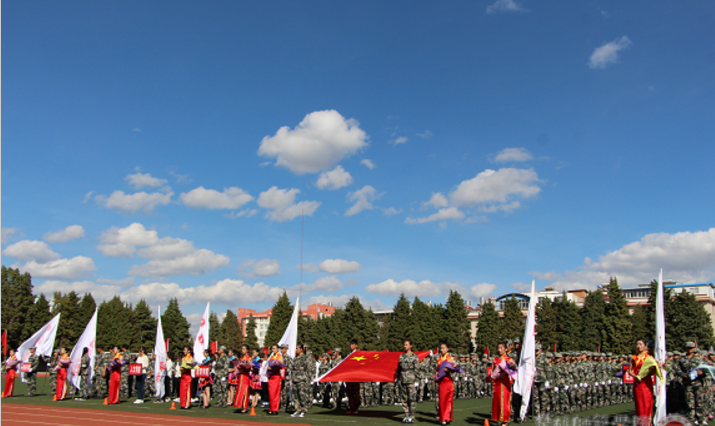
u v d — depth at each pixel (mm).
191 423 14453
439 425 14672
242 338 97062
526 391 15148
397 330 64812
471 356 26609
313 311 138750
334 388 19484
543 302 64812
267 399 20609
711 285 79750
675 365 18859
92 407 18453
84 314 70000
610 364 23625
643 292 84125
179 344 79500
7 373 22781
